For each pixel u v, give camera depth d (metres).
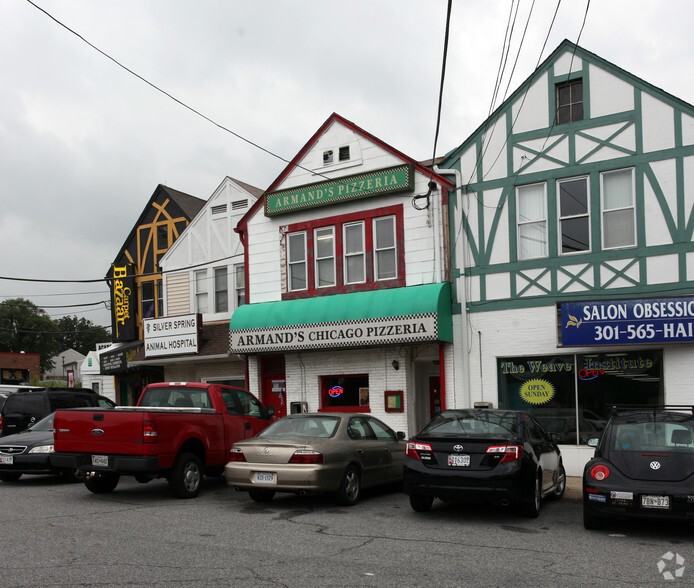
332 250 18.80
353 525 9.30
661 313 13.95
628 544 8.13
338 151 18.91
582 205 15.52
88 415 11.49
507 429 10.09
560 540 8.35
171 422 11.50
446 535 8.63
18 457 13.70
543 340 15.53
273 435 11.41
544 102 16.06
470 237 16.67
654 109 14.80
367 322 16.89
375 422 12.57
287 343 18.17
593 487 8.70
